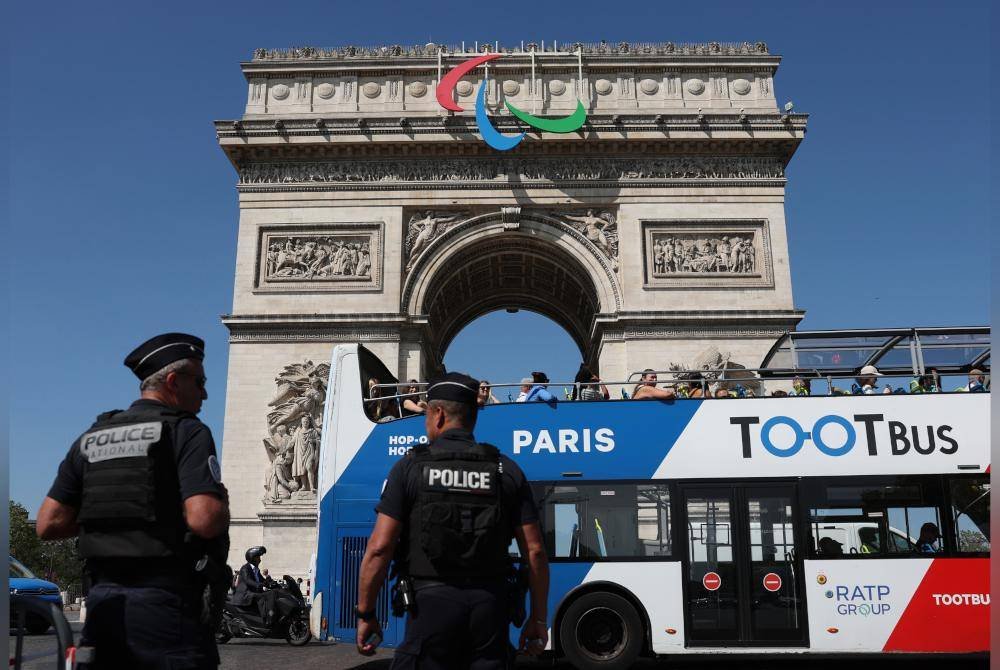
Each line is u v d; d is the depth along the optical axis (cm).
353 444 2520
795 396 2405
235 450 6022
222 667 2611
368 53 6912
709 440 2386
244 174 6631
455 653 831
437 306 7231
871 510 2302
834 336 2855
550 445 2420
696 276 6388
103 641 776
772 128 6519
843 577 2262
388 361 6212
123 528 795
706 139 6519
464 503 852
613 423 2428
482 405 2489
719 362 6141
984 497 2283
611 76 6831
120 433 828
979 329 2755
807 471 2336
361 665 2659
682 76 6838
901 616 2234
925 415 2348
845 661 2748
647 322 6234
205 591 816
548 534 2352
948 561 2252
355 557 2425
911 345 2788
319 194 6581
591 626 2300
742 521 2322
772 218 6488
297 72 6838
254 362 6197
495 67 6788
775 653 2253
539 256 6944
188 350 904
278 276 6425
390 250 6456
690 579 2298
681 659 2836
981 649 2205
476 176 6612
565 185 6575
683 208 6531
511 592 880
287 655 3027
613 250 6519
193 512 795
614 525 2352
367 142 6531
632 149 6631
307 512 5844
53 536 866
